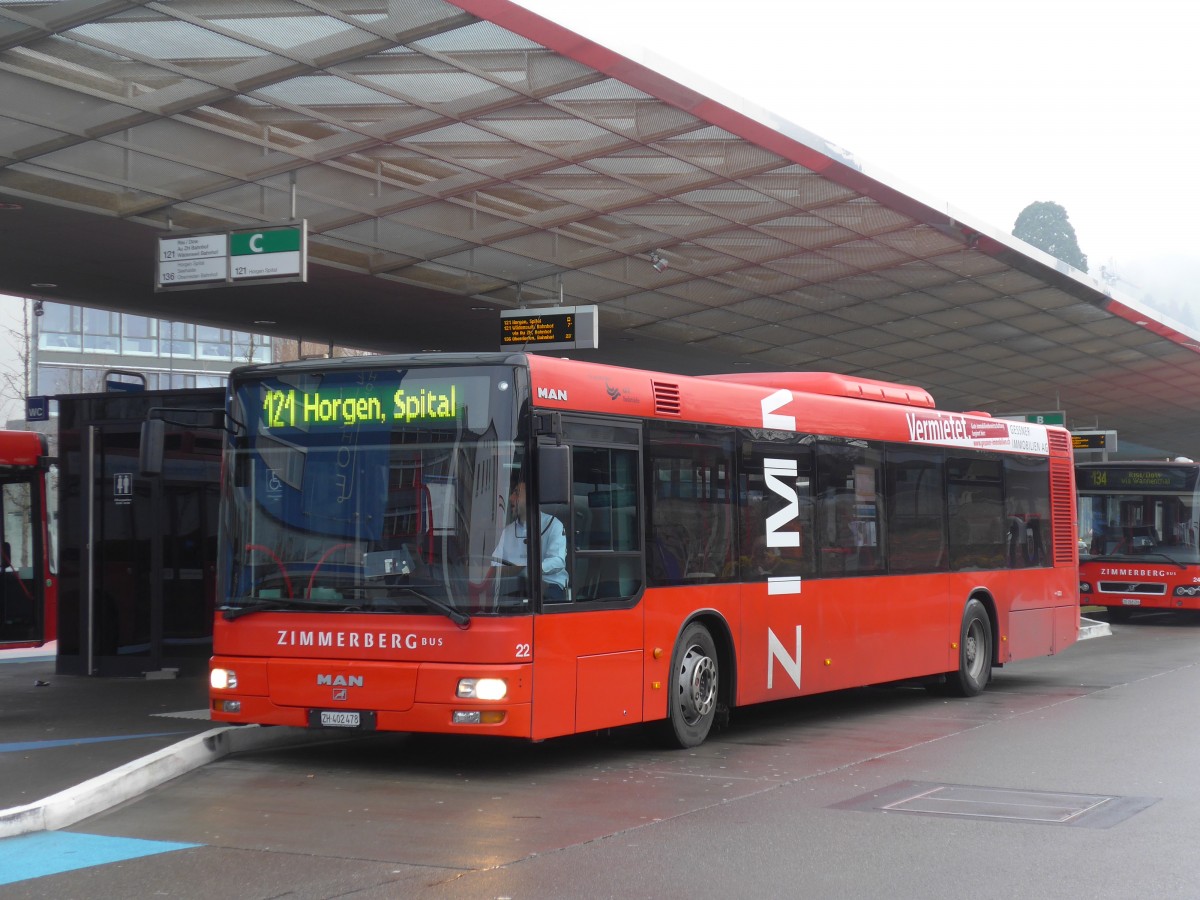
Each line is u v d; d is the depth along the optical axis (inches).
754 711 574.2
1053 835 310.2
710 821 327.9
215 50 616.7
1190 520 1146.7
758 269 1050.7
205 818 331.0
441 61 638.5
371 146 748.0
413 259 951.6
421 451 392.5
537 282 1050.1
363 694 385.7
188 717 530.3
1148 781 385.1
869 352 1460.4
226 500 413.1
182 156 726.5
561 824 323.9
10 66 618.8
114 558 708.0
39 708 560.4
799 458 517.0
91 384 2064.5
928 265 1047.0
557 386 401.4
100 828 319.0
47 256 886.4
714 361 1504.7
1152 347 1449.3
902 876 271.1
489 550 381.4
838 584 532.4
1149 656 844.0
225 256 693.3
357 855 289.7
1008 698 619.8
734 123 710.5
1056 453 729.6
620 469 425.4
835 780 388.8
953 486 622.8
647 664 430.0
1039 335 1368.1
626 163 794.8
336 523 398.0
